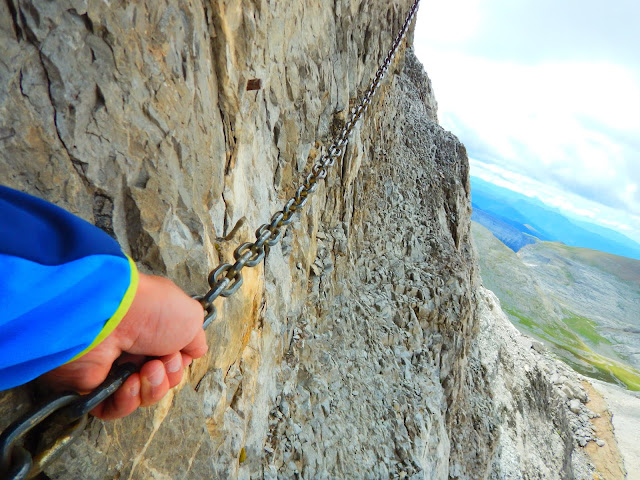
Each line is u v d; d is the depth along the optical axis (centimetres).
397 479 639
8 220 79
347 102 782
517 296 12150
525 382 3022
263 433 454
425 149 1947
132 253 225
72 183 196
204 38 281
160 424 222
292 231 587
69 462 164
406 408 790
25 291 76
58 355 90
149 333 114
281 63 454
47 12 181
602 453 3791
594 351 10631
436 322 1148
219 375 309
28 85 179
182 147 256
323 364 661
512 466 2100
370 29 883
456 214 1844
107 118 208
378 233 1169
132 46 217
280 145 509
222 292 164
